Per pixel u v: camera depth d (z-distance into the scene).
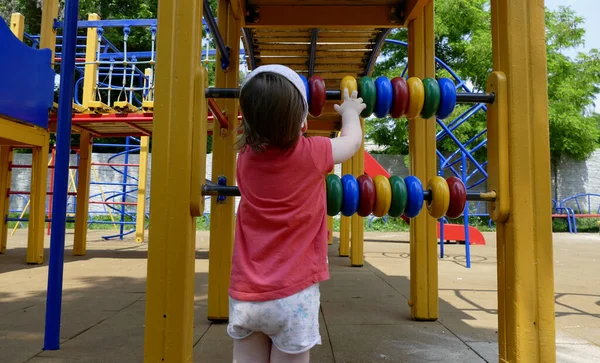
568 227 14.56
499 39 2.00
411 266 3.35
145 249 7.79
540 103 1.91
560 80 16.23
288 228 1.59
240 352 1.66
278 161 1.65
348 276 5.18
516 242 1.84
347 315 3.38
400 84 2.07
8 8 17.59
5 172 6.98
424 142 3.30
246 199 1.67
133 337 2.81
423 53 3.34
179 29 1.86
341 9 3.70
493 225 14.45
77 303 3.74
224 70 3.31
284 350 1.54
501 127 1.91
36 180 5.99
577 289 4.65
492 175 1.97
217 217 3.21
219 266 3.18
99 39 7.13
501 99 1.92
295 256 1.58
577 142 15.39
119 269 5.56
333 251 7.71
